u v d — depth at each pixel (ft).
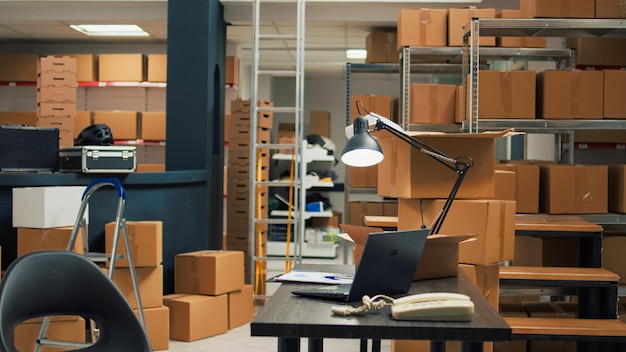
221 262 16.33
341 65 32.58
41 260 8.09
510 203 10.69
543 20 13.97
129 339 8.27
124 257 13.42
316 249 29.45
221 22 21.75
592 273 12.26
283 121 36.91
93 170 15.57
